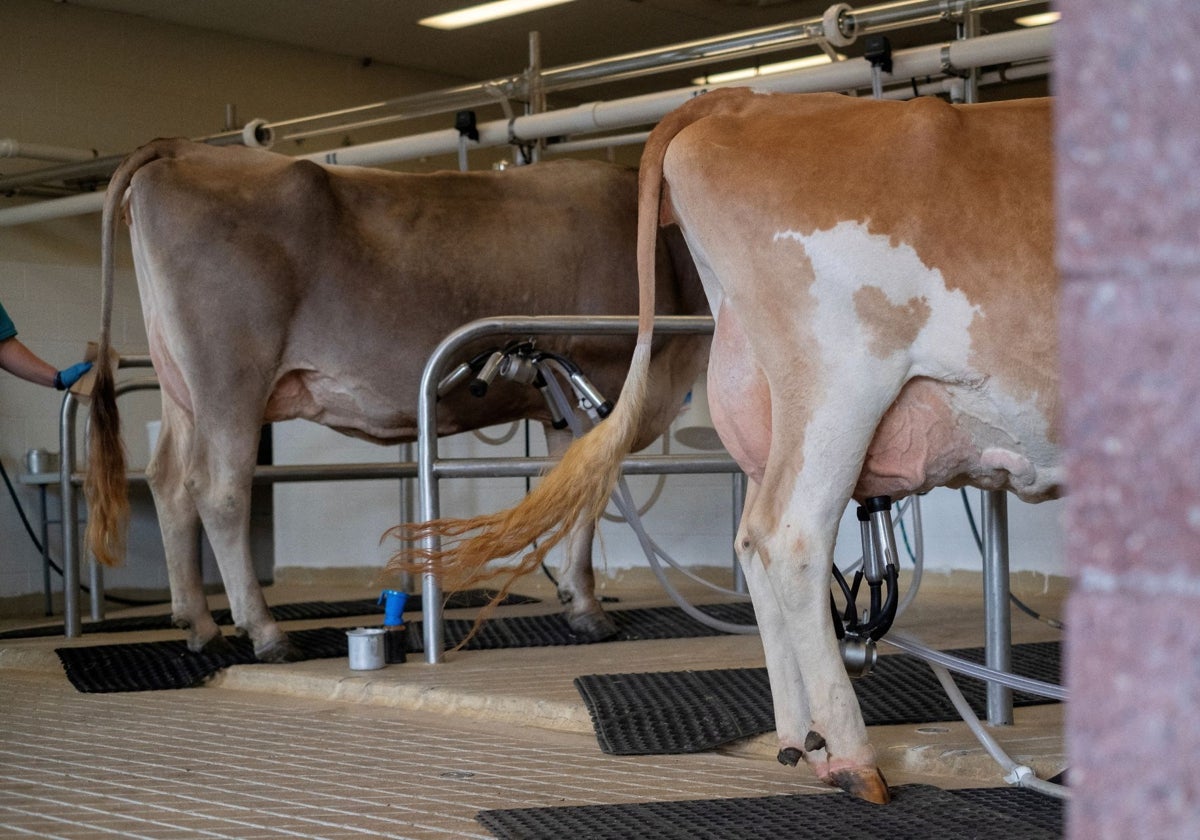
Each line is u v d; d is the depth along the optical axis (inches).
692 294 191.2
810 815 84.6
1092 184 34.9
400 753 110.1
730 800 89.0
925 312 88.7
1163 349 34.1
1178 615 34.0
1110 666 35.0
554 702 123.9
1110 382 34.9
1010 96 371.9
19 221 306.3
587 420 183.5
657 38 391.9
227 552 163.3
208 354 162.6
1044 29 171.5
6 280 317.4
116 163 287.0
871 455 92.7
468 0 348.8
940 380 90.0
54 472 307.6
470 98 234.2
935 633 175.3
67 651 176.1
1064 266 35.4
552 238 183.3
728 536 265.9
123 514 169.9
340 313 169.8
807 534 90.1
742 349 97.3
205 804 91.6
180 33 357.7
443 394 171.5
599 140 243.1
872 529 95.0
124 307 336.2
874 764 89.7
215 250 162.2
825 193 90.1
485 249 178.9
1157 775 34.4
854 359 89.0
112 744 116.7
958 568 239.1
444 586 103.3
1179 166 33.9
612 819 83.7
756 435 97.8
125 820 87.0
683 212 98.2
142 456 333.1
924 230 88.4
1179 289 33.9
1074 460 35.4
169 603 319.6
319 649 168.9
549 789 95.1
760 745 107.6
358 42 385.1
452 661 157.0
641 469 158.6
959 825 81.4
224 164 167.8
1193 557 33.8
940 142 89.7
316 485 313.6
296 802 91.7
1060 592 228.8
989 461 92.8
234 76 370.0
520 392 182.9
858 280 88.7
